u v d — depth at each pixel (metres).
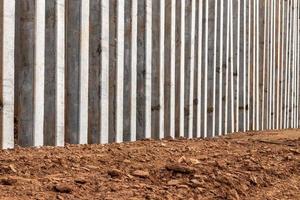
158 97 9.07
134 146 7.06
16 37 7.44
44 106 6.76
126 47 8.25
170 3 9.45
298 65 18.28
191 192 4.46
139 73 8.66
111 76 7.90
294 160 6.57
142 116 8.67
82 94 7.22
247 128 13.22
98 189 4.24
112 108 7.89
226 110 11.77
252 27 13.53
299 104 18.59
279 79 15.98
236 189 4.79
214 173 5.11
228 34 11.90
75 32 7.20
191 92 10.16
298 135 10.53
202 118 10.72
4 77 6.01
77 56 7.19
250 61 13.51
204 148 7.30
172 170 5.05
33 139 6.39
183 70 9.92
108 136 7.90
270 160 6.46
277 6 15.63
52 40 6.70
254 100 13.70
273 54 15.30
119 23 7.92
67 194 4.02
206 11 10.84
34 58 6.38
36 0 6.36
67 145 6.75
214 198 4.41
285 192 5.06
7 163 4.95
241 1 12.77
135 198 4.06
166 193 4.32
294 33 17.66
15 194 3.90
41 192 4.01
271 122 15.24
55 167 4.97
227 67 11.80
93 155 5.79
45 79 6.73
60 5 6.75
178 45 9.80
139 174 4.82
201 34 10.64
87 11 7.31
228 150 7.25
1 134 6.00
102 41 7.54
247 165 5.86
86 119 7.32
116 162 5.44
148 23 8.72
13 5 6.11
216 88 11.38
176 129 9.77
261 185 5.16
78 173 4.78
